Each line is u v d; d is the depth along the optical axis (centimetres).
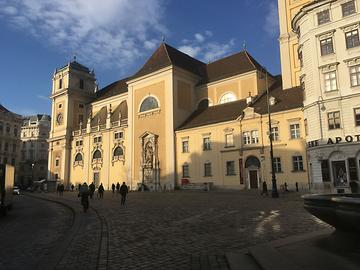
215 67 6606
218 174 5056
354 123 3262
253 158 4738
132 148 6347
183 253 897
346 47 3394
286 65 5125
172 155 5628
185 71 6100
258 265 711
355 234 754
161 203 2770
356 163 3197
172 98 5800
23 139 12056
